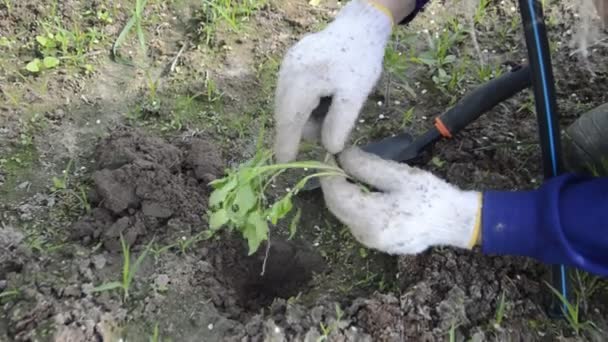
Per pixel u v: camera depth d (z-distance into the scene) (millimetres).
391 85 976
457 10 1059
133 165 839
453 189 708
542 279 790
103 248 812
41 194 860
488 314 766
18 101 937
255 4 1042
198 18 1034
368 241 712
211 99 956
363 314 753
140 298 773
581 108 937
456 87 973
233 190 716
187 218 834
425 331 749
